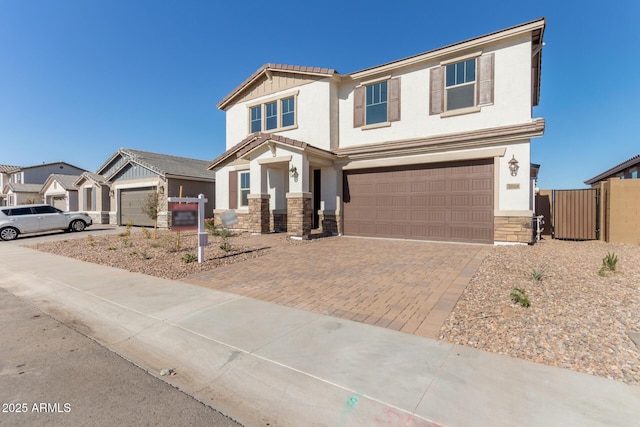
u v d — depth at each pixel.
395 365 3.46
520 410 2.70
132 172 22.03
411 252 9.58
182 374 3.64
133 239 13.91
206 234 8.76
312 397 3.07
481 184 10.84
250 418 2.88
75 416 2.87
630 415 2.60
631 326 4.07
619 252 8.80
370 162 12.82
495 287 5.80
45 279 7.71
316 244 11.35
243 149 14.58
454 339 4.02
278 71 15.08
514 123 10.30
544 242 11.02
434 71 11.70
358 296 5.75
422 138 11.73
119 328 4.93
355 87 13.49
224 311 5.23
